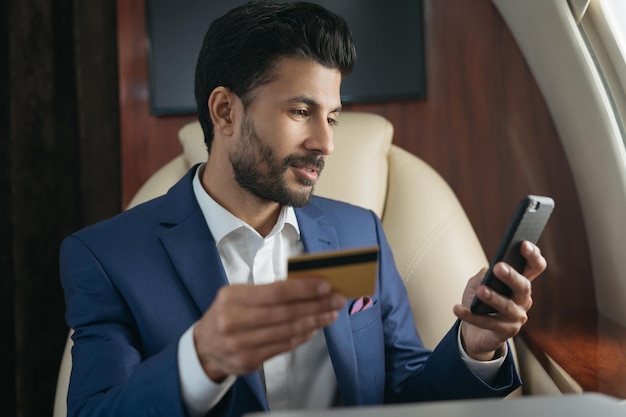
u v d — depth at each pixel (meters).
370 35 1.69
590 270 1.69
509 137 1.70
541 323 1.56
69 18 1.83
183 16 1.71
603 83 1.41
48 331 1.86
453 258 1.40
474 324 0.94
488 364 1.05
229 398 0.87
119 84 1.75
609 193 1.47
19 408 1.84
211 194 1.13
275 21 1.02
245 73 1.02
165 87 1.72
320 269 0.73
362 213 1.30
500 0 1.60
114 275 1.05
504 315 0.93
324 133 1.02
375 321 1.17
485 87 1.70
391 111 1.71
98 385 0.96
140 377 0.85
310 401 1.09
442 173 1.71
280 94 1.01
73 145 1.85
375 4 1.68
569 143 1.61
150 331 1.02
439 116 1.71
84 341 1.02
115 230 1.10
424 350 1.22
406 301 1.27
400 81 1.69
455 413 0.52
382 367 1.16
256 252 1.12
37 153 1.83
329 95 1.02
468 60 1.69
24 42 1.82
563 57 1.44
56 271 1.85
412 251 1.40
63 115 1.84
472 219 1.71
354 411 0.54
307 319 0.71
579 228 1.69
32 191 1.83
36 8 1.81
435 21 1.70
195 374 0.81
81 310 1.04
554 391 1.19
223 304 0.71
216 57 1.06
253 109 1.02
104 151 1.83
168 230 1.09
